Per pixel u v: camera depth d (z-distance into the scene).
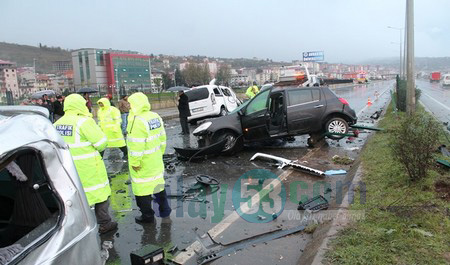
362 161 7.55
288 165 8.21
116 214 5.85
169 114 23.89
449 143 7.91
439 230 4.02
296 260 4.13
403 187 5.40
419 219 4.28
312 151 10.07
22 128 2.21
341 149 10.20
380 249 3.70
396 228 4.11
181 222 5.39
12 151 2.03
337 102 10.65
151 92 38.38
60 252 2.10
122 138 9.95
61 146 2.41
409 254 3.56
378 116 17.27
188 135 14.79
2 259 1.91
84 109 4.82
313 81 22.94
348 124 10.87
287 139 11.98
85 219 2.39
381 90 53.66
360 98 35.34
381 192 5.43
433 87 57.69
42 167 2.26
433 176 5.48
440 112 18.67
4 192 2.97
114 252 4.54
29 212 2.47
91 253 2.37
